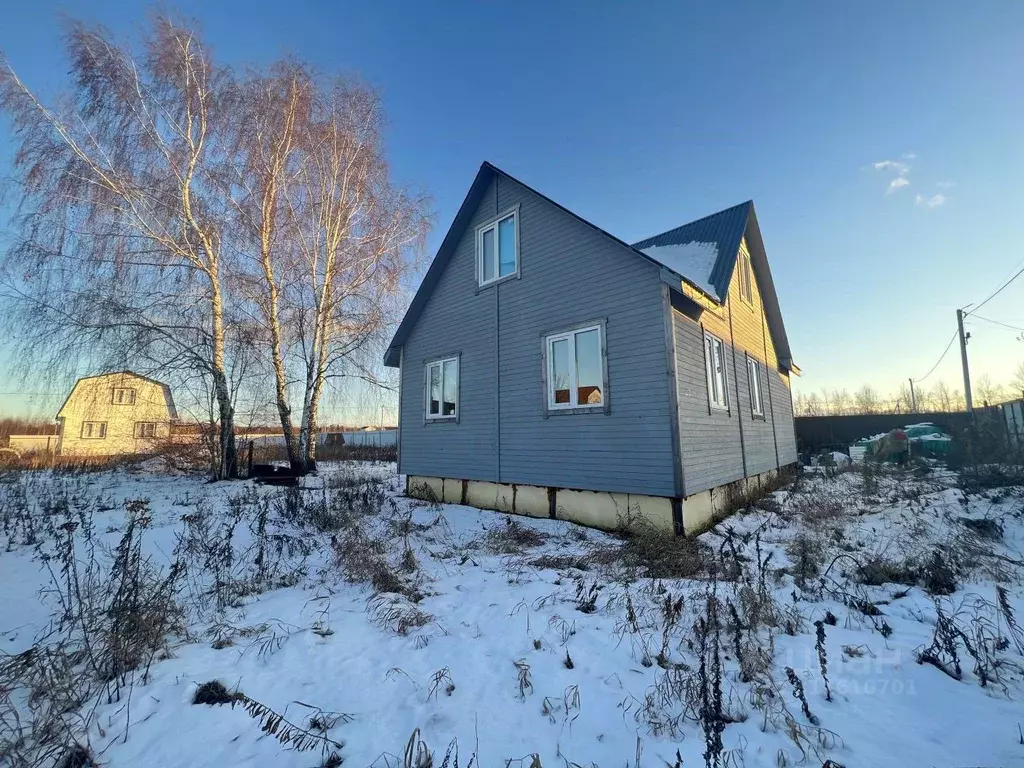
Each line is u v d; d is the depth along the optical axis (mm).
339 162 17516
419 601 4633
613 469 8133
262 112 15547
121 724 2730
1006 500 8312
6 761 2436
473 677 3168
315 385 17188
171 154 14703
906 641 3586
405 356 13070
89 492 12312
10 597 5121
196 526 7328
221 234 15406
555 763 2320
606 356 8391
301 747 2453
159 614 3736
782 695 2857
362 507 9266
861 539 6574
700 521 8016
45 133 13516
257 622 4160
